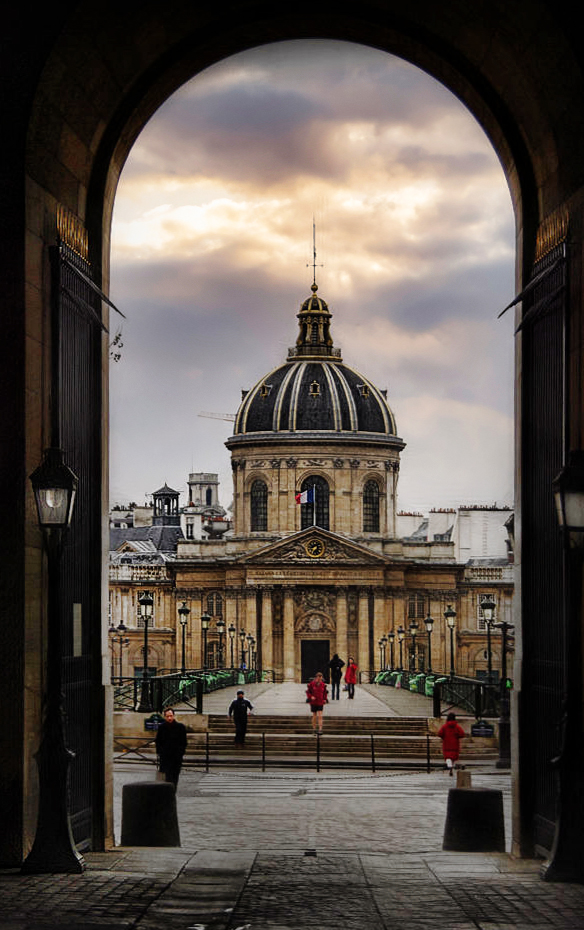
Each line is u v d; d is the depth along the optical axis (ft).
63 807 45.50
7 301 46.62
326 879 46.21
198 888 43.39
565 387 49.57
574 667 45.73
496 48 51.37
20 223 46.68
